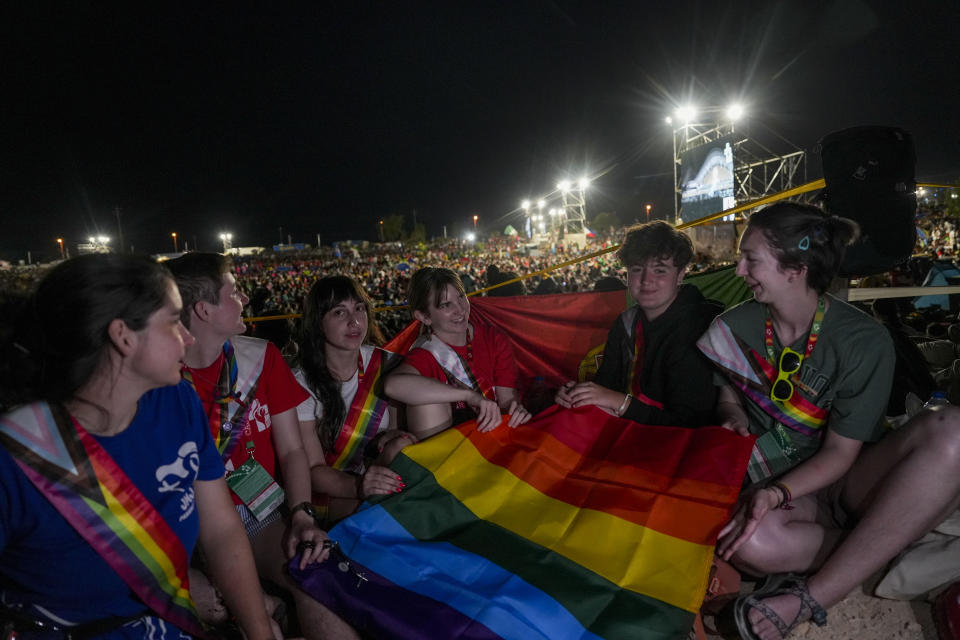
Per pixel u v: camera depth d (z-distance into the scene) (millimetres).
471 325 3312
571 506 2422
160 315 1507
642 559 2146
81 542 1496
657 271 2830
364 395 3088
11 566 1494
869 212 2861
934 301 8227
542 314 4527
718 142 35688
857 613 2207
